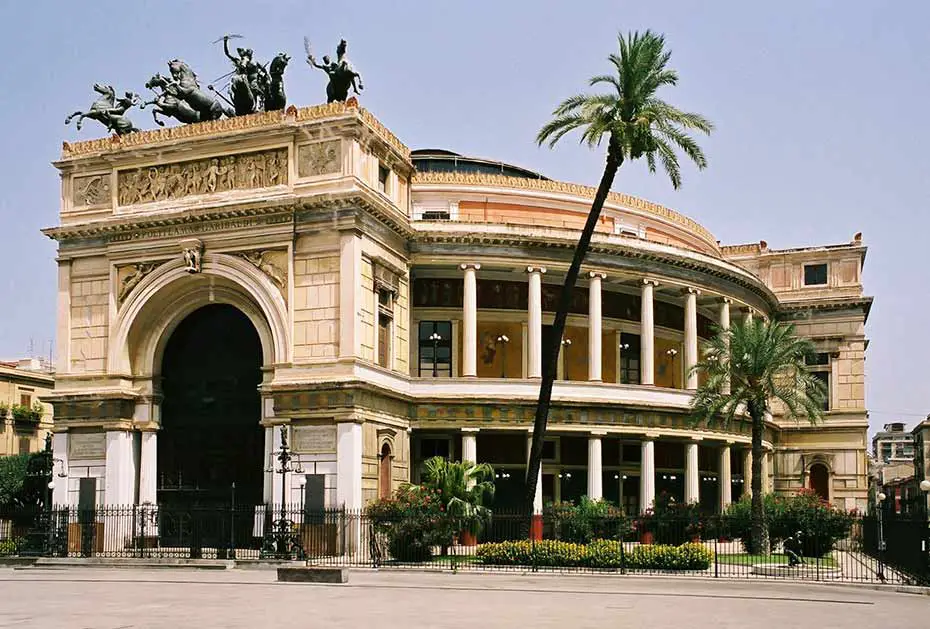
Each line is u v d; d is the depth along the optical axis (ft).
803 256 291.58
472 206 231.09
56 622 86.94
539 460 166.40
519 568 148.87
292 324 176.55
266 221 180.04
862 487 276.62
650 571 145.28
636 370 234.17
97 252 192.75
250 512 173.58
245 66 194.39
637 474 228.22
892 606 106.73
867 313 294.25
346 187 174.91
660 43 167.94
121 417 187.93
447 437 211.00
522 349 218.18
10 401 296.92
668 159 169.89
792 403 192.54
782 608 102.22
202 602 103.65
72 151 196.24
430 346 213.46
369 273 180.96
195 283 187.73
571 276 167.22
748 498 204.85
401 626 83.51
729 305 242.78
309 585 124.57
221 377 192.34
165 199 188.65
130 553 173.68
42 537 178.70
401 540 155.84
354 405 169.99
